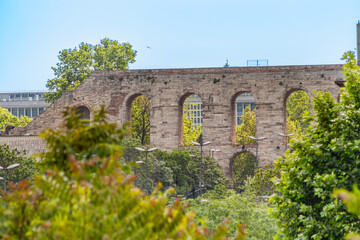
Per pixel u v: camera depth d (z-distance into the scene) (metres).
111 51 169.12
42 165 14.48
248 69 118.69
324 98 38.91
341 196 9.82
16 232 12.89
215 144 120.31
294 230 38.19
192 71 121.88
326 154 37.41
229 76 120.00
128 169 15.65
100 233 12.12
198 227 13.61
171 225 12.60
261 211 65.50
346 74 39.41
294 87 116.12
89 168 13.41
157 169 100.25
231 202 64.69
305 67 115.38
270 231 61.28
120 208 12.36
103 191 12.38
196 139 199.00
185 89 122.38
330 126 38.38
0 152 75.94
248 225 62.03
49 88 163.75
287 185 38.50
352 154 36.22
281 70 116.88
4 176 73.06
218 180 112.00
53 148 14.33
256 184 93.12
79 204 12.79
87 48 169.00
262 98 117.88
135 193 12.74
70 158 12.85
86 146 14.23
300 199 38.44
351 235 11.34
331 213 34.59
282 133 116.94
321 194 35.56
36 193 13.07
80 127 14.42
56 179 13.24
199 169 111.44
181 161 109.88
